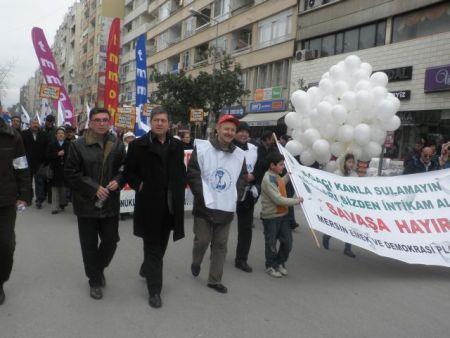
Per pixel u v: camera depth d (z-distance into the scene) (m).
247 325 4.34
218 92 25.94
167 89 27.97
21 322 4.19
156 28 48.56
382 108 7.41
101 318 4.35
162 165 4.71
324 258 7.03
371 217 6.42
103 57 61.12
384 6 19.44
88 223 4.81
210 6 36.62
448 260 6.09
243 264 6.25
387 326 4.46
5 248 4.48
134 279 5.57
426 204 6.57
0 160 4.38
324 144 7.70
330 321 4.52
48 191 11.24
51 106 24.97
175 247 7.25
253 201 6.20
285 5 26.31
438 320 4.67
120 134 13.52
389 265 6.75
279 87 26.72
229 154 5.29
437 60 17.06
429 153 9.91
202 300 4.96
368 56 20.14
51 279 5.43
